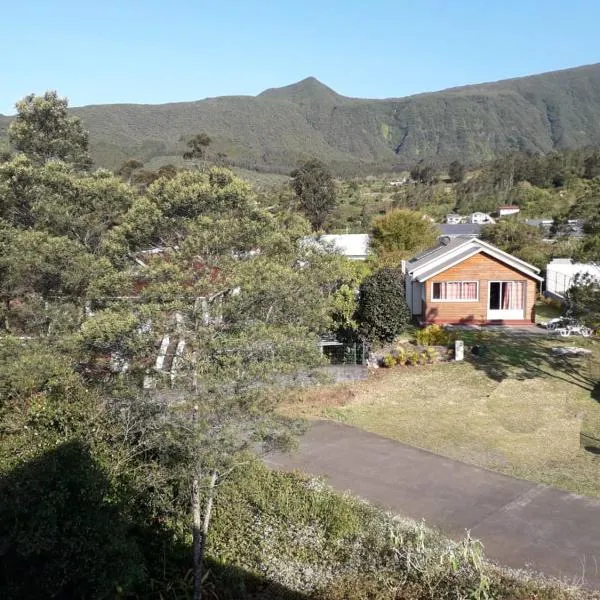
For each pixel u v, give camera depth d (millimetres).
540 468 11781
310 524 9617
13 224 18312
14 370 7660
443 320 25203
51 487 5977
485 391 16703
